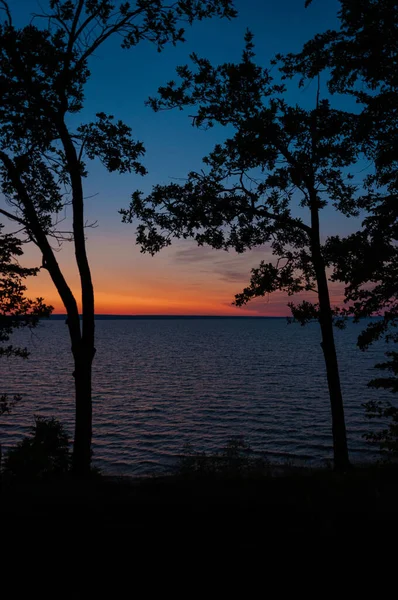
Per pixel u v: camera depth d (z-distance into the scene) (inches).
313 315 592.4
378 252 518.9
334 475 361.1
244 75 538.9
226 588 154.5
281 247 629.3
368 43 459.2
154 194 596.7
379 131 514.6
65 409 1899.6
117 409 1929.1
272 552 177.2
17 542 190.1
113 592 153.8
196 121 569.3
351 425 1565.0
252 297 628.7
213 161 606.9
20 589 155.4
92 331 518.6
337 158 568.1
